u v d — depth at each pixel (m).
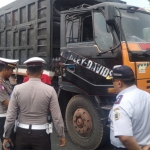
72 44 4.17
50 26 4.88
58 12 5.00
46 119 2.55
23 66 5.91
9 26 6.61
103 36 3.69
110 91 3.54
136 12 4.06
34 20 5.44
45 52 5.02
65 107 4.62
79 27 4.06
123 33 3.54
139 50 3.59
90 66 3.83
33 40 5.50
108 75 3.57
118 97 2.03
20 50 6.12
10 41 6.57
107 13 3.39
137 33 3.81
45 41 5.07
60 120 2.52
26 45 5.78
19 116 2.55
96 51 3.74
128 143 1.84
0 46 7.14
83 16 4.00
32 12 5.58
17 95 2.50
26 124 2.48
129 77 2.06
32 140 2.47
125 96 1.98
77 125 4.08
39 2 5.29
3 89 2.95
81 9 3.99
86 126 3.91
